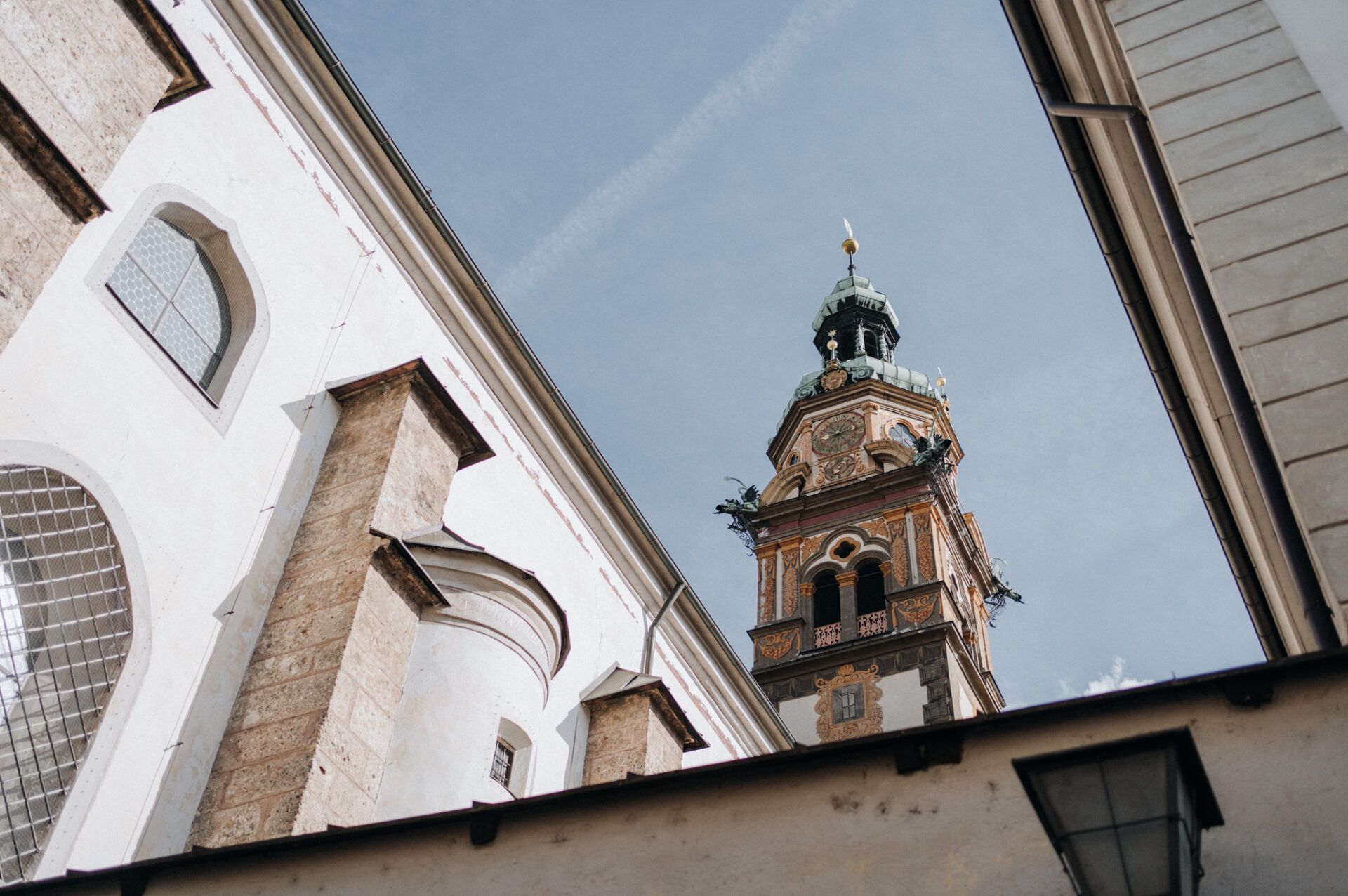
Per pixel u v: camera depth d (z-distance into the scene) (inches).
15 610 434.0
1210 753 242.8
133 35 462.6
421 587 546.3
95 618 458.3
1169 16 432.1
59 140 417.1
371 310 665.0
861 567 1568.7
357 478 572.4
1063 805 206.7
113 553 470.3
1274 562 478.3
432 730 561.9
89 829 424.5
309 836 310.3
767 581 1587.1
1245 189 365.4
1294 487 299.3
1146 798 203.2
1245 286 343.0
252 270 585.9
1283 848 224.8
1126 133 444.1
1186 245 387.2
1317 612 305.7
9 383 444.8
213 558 511.2
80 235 493.7
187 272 561.9
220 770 471.5
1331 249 337.4
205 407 534.9
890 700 1375.5
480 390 746.8
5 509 441.7
